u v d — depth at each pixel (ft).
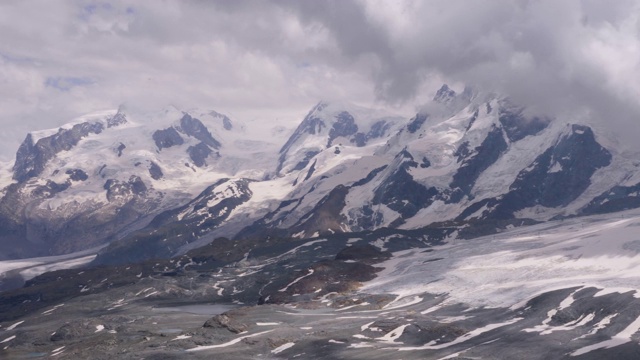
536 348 595.88
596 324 629.92
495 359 584.81
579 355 564.71
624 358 543.39
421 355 622.95
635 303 635.66
